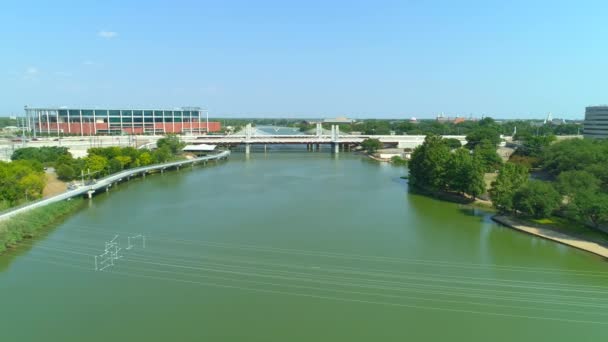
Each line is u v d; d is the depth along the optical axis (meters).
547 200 88.25
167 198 121.19
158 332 50.41
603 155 127.19
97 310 55.12
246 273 66.50
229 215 101.38
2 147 182.00
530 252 75.75
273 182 151.25
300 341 48.81
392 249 77.75
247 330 50.91
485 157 155.88
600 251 74.12
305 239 83.19
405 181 152.75
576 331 50.91
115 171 148.62
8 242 76.38
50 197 102.56
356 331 50.81
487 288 61.66
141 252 75.25
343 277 65.25
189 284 62.56
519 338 49.66
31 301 57.19
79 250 76.00
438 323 52.59
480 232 87.62
